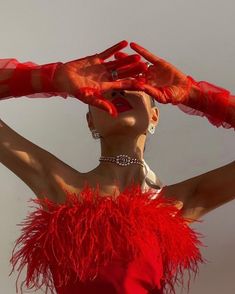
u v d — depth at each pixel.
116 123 1.29
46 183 1.30
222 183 1.34
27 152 1.31
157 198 1.26
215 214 1.96
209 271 1.96
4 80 1.28
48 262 1.23
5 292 2.01
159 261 1.23
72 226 1.19
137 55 1.25
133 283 1.21
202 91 1.31
